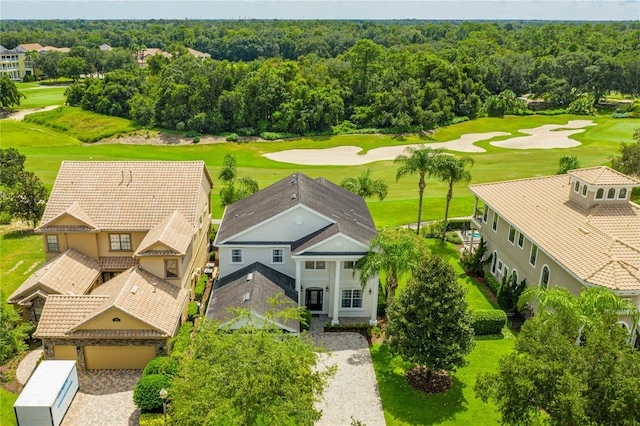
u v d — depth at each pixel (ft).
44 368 87.66
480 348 106.22
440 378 96.58
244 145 319.47
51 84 566.77
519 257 124.26
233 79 364.38
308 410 66.95
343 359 102.37
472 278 140.26
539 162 266.16
